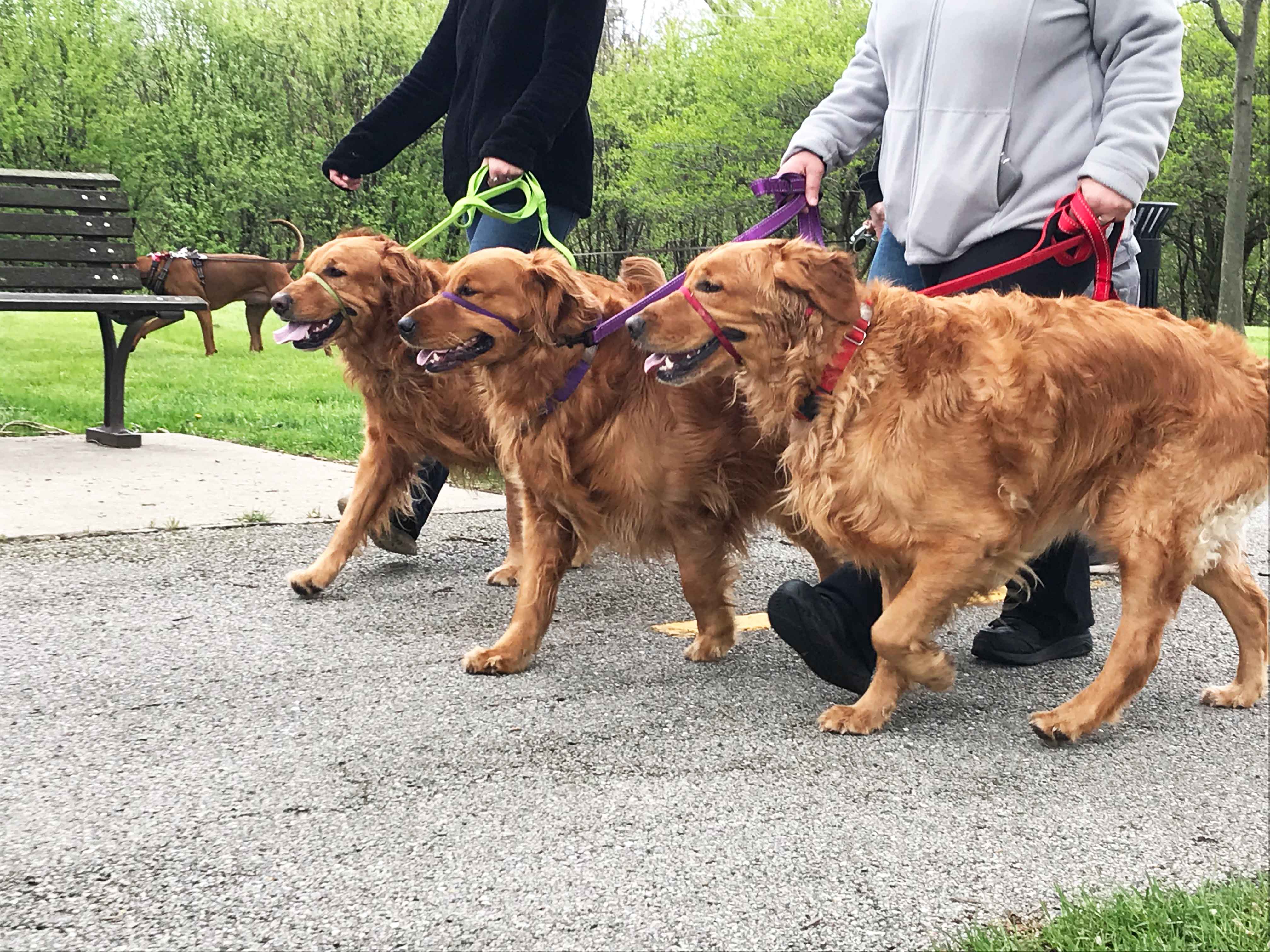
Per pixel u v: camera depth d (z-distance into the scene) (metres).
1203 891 2.45
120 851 2.43
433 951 2.14
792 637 3.44
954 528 3.09
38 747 2.91
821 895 2.40
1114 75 3.64
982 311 3.23
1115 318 3.32
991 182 3.72
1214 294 35.09
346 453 7.45
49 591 4.19
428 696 3.41
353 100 28.45
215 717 3.16
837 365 3.11
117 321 7.02
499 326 3.50
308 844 2.49
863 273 17.20
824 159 4.08
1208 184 28.52
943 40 3.76
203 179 27.55
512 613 4.30
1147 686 3.91
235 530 5.17
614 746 3.11
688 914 2.31
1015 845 2.69
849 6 27.27
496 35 4.88
